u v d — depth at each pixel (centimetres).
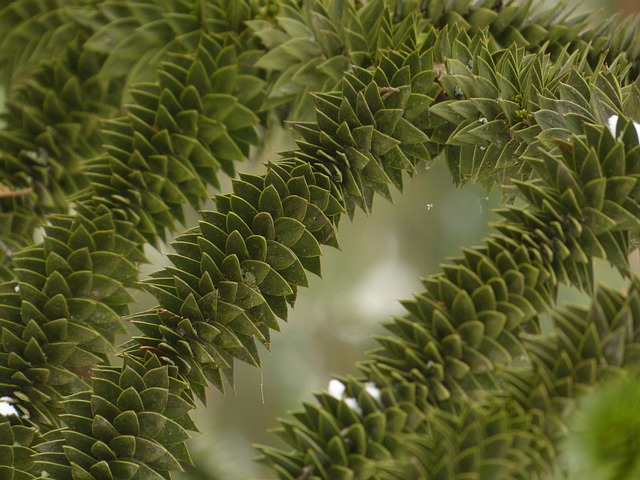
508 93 152
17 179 162
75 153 164
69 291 153
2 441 149
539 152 150
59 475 146
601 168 145
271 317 149
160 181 157
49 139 163
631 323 140
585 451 138
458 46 154
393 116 152
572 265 145
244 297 149
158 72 158
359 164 152
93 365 152
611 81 151
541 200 146
